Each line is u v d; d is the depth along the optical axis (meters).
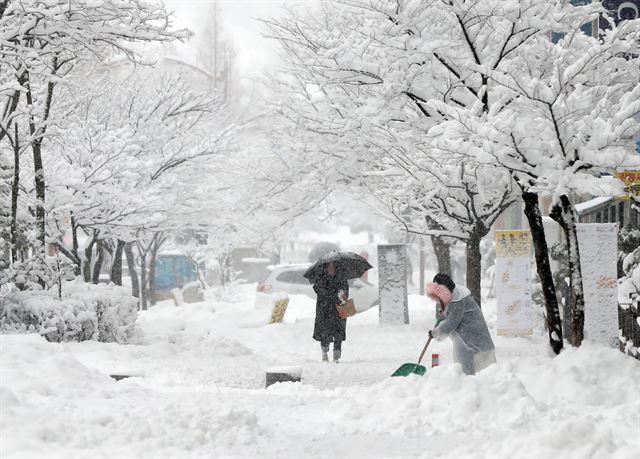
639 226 29.00
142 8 26.39
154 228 43.47
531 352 26.28
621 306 22.47
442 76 22.61
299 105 35.66
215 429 12.09
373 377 23.22
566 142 17.59
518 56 22.20
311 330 36.03
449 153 18.91
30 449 10.55
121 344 29.28
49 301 27.75
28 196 34.53
